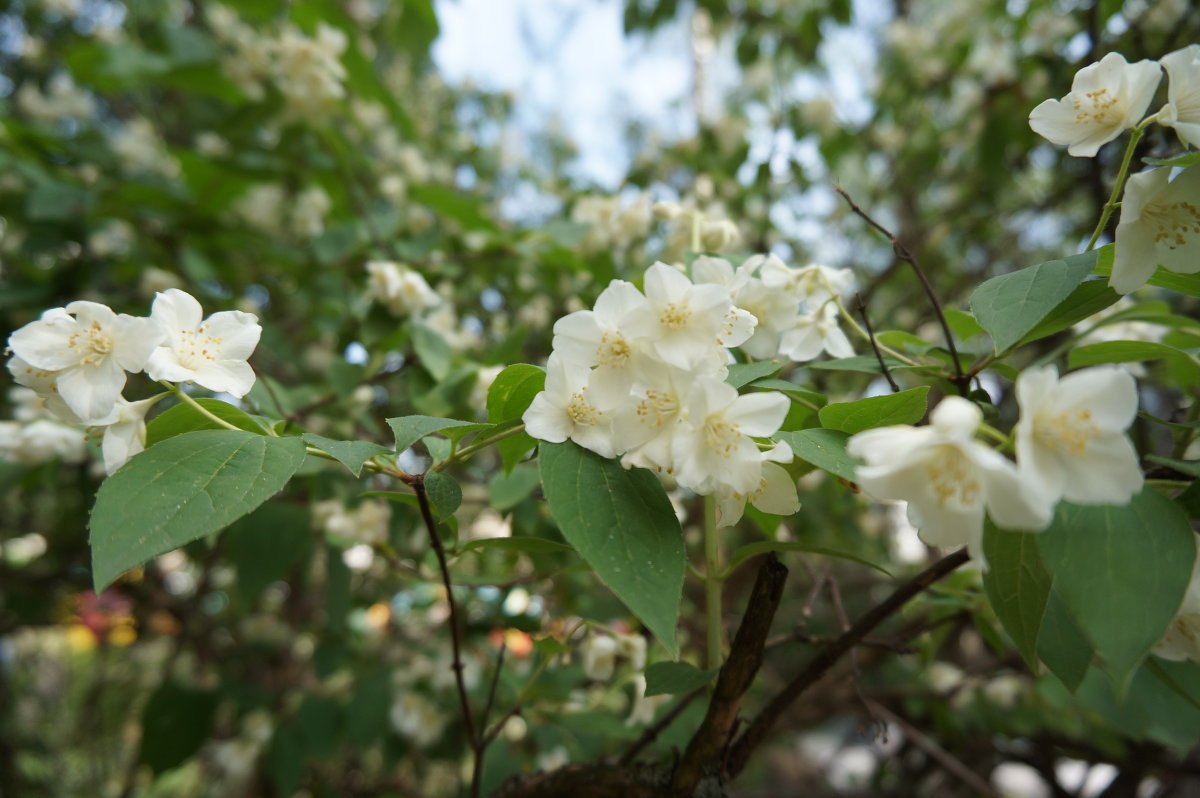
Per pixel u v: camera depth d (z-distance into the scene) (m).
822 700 3.63
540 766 2.71
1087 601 0.92
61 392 1.22
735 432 1.24
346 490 2.55
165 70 3.85
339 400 2.53
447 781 4.54
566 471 1.22
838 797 4.53
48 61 5.32
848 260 5.25
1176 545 0.95
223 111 4.50
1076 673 1.37
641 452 1.25
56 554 4.27
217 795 4.82
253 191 4.21
